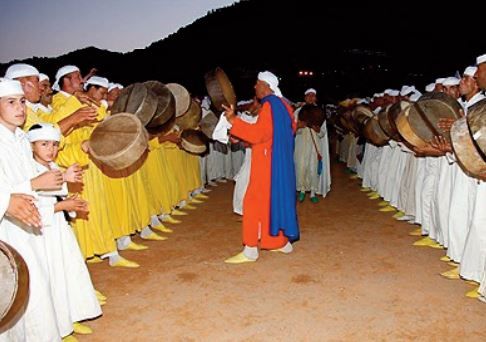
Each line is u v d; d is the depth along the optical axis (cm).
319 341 341
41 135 317
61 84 454
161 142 624
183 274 474
